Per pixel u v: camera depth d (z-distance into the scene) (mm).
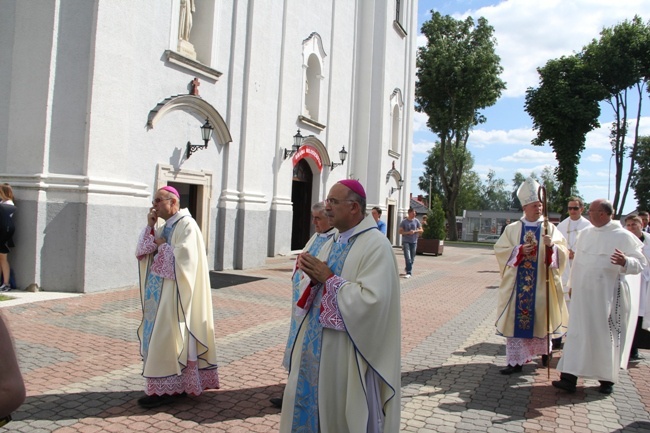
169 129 10711
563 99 36625
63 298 8047
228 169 12555
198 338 4285
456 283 13336
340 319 2838
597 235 5277
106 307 7617
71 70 8672
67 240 8539
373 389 2910
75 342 5805
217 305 8359
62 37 8609
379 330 2850
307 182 18047
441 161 41000
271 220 15336
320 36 17656
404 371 5566
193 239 4297
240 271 12562
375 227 3102
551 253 5598
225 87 12414
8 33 8867
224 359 5531
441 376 5438
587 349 5070
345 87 19984
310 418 2916
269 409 4230
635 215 6906
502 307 5770
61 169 8648
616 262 4969
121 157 9297
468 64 36094
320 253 3254
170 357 4109
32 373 4762
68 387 4469
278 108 15461
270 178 15125
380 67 21719
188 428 3807
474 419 4309
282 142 15586
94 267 8703
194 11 11680
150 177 10258
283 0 15484
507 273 5805
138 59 9844
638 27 36219
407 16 25578
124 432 3686
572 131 37188
